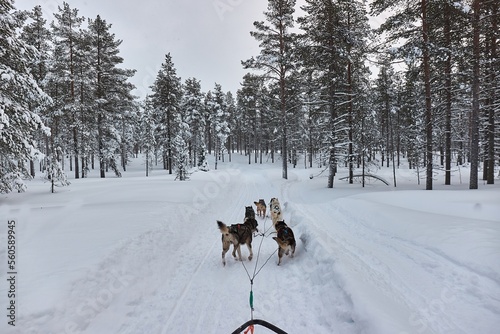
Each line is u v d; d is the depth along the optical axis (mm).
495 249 5160
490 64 15977
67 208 11000
